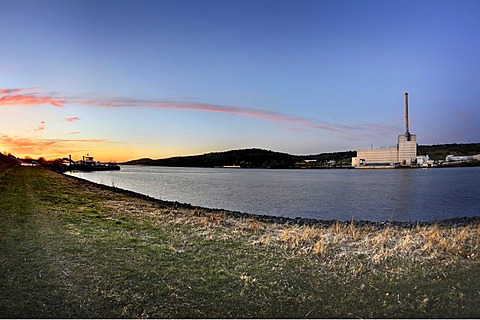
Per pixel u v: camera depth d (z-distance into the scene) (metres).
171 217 12.77
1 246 7.61
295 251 8.45
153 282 6.04
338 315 5.12
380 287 6.21
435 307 5.41
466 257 8.22
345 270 7.11
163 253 7.74
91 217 11.78
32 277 5.95
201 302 5.38
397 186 52.22
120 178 76.81
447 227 14.16
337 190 44.09
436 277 6.77
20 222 10.16
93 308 5.01
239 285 6.09
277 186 52.19
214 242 8.98
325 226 14.45
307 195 36.38
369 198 33.56
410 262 7.73
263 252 8.22
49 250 7.48
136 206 15.96
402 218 21.27
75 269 6.46
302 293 5.85
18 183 24.52
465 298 5.75
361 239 10.22
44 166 82.19
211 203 27.98
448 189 46.16
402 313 5.20
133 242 8.55
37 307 4.93
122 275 6.28
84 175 78.19
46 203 14.53
